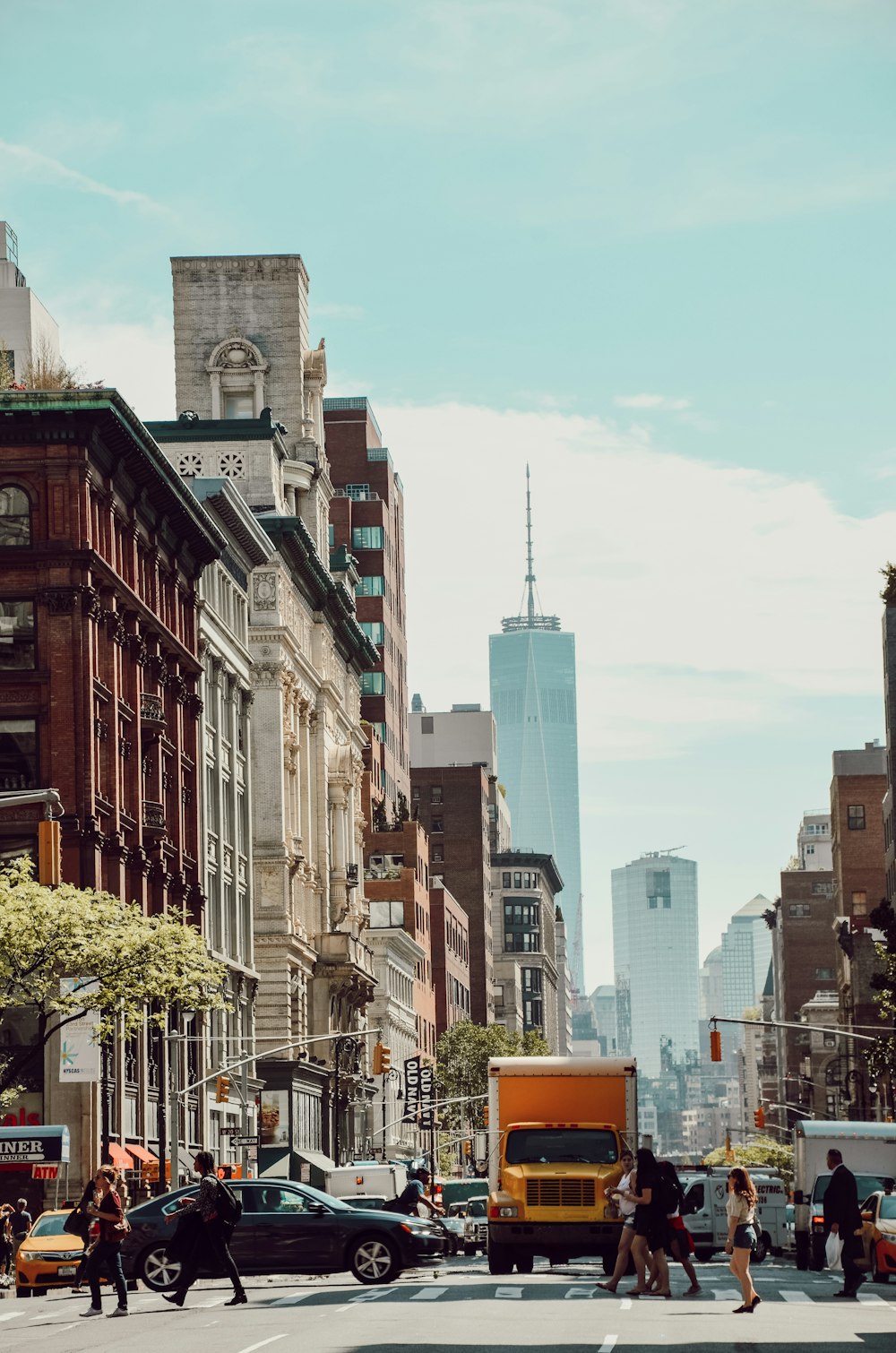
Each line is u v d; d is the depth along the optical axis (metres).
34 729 83.31
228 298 149.75
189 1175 97.69
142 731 94.50
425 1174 97.00
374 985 158.00
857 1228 48.09
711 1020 107.31
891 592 167.12
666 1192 45.72
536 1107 55.97
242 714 123.62
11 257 146.12
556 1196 53.78
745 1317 39.16
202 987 81.06
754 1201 41.88
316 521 149.25
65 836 81.81
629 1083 56.03
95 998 70.19
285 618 133.88
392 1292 46.88
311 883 141.25
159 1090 94.44
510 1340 32.38
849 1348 31.72
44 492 84.25
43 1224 61.16
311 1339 33.22
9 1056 80.75
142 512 95.00
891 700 166.62
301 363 150.25
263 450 134.38
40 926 68.75
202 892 104.19
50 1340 35.75
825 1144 74.00
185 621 104.62
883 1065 104.00
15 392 83.69
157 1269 50.78
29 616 83.94
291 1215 51.09
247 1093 117.94
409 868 198.88
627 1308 40.44
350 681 165.25
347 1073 146.12
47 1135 72.88
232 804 118.44
